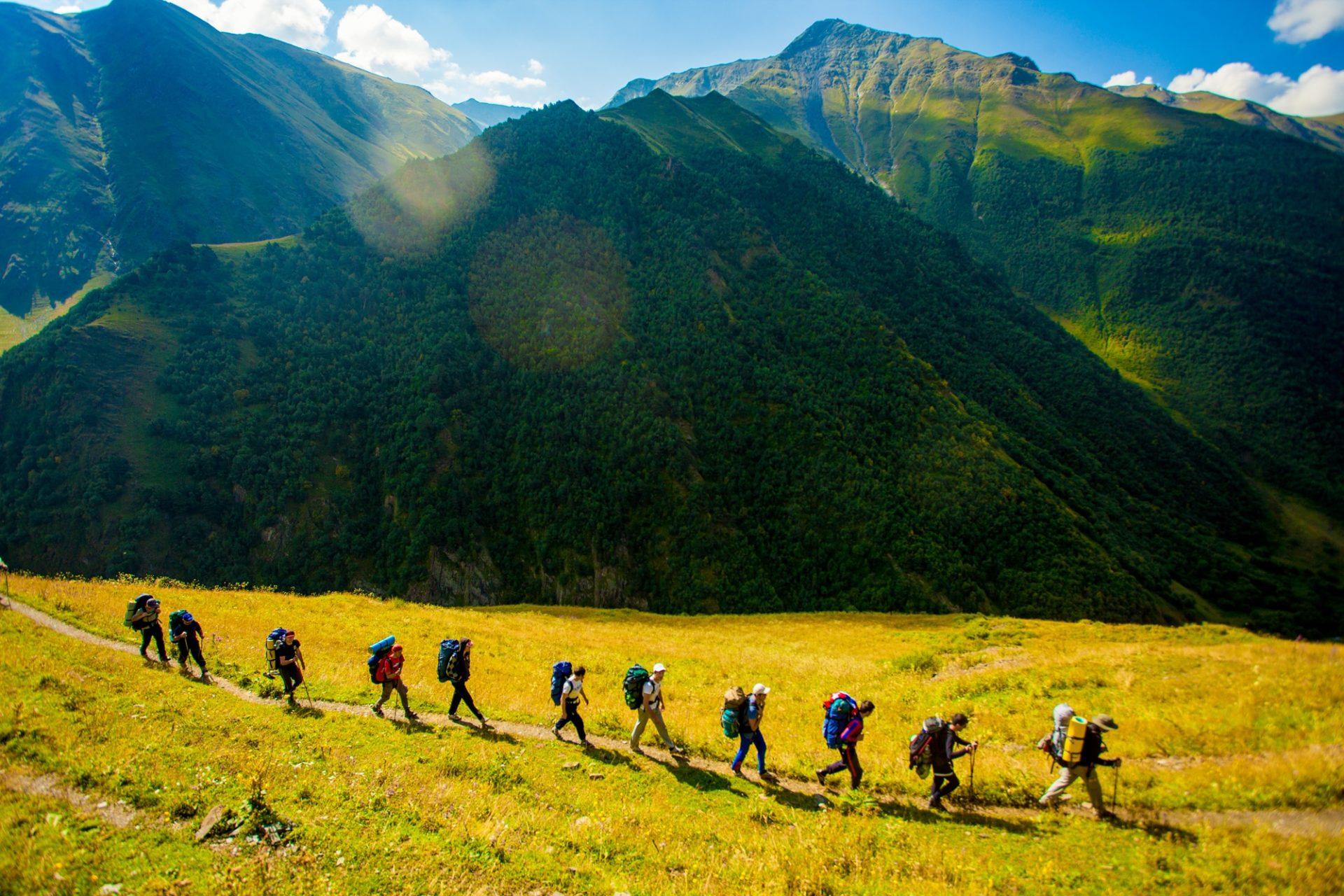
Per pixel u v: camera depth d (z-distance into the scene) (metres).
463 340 126.50
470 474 113.88
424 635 29.70
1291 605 113.62
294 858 9.23
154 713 14.50
